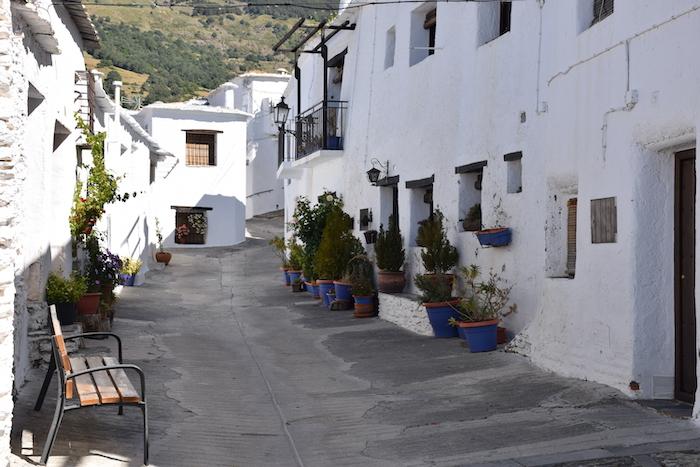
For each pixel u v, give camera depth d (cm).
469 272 1169
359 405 816
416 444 659
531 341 948
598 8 854
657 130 703
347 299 1622
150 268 2369
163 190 2898
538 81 1020
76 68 1188
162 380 927
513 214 1083
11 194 591
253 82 3641
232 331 1373
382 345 1170
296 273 1962
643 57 726
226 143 2994
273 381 955
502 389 827
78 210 1190
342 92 1905
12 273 579
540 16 1018
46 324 948
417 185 1430
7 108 591
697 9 650
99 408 766
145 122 2973
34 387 821
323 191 2041
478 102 1197
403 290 1478
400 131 1518
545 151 996
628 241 738
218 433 716
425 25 1480
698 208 641
